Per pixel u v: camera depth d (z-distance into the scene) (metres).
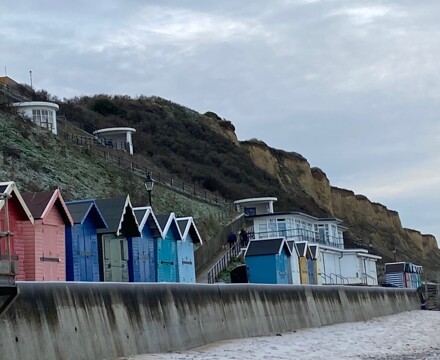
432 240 175.25
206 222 67.19
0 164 54.03
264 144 130.88
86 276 33.06
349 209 149.12
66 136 75.12
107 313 24.30
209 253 60.28
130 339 25.23
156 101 123.44
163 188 73.94
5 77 96.56
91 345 23.03
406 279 88.38
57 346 21.50
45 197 30.27
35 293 21.08
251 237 70.88
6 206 19.42
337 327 43.06
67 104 105.44
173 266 42.19
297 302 40.31
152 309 27.05
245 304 34.50
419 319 52.28
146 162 88.00
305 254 61.69
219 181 98.44
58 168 61.47
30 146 62.16
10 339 19.73
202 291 31.00
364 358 29.48
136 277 37.47
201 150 112.31
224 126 129.38
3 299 18.97
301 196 126.94
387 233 153.62
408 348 34.00
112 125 105.38
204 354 27.33
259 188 109.50
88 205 33.69
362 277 80.94
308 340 34.78
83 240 33.22
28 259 28.89
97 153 74.31
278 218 72.12
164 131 112.75
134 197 65.56
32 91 98.94
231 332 32.62
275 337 34.84
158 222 40.94
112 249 36.25
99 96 119.12
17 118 65.81
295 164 137.00
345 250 79.06
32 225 29.11
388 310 56.81
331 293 45.75
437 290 68.50
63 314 22.08
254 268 54.25
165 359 25.03
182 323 28.86
